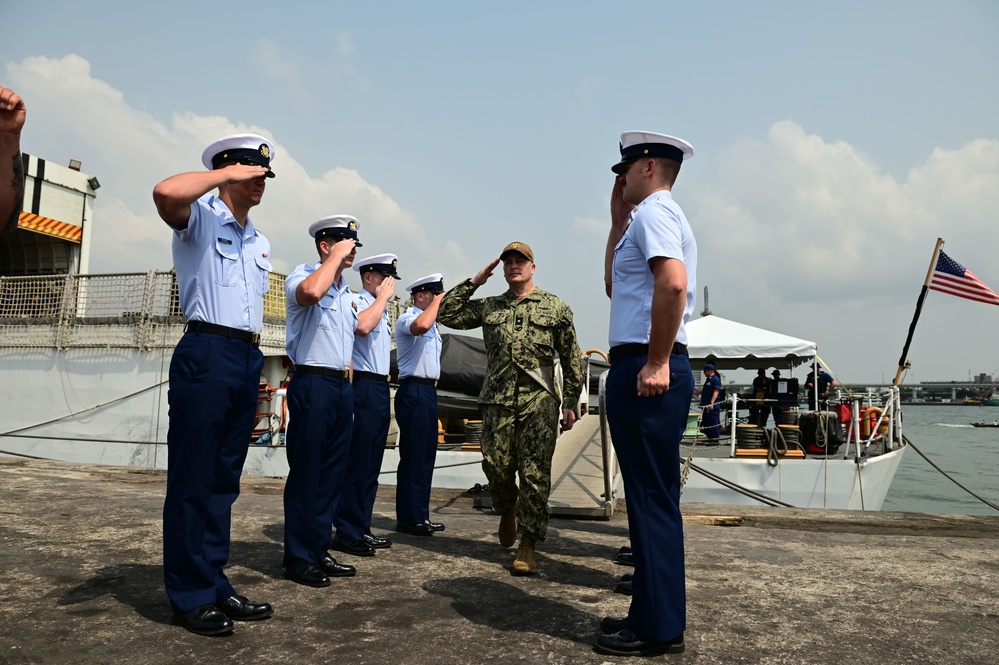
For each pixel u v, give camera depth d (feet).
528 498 13.23
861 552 14.87
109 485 22.62
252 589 11.90
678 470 9.34
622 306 9.53
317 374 13.21
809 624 10.14
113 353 42.34
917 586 12.17
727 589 11.94
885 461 40.70
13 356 43.86
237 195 10.84
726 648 9.17
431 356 18.58
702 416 51.52
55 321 43.45
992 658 8.89
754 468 38.78
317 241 14.44
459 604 11.08
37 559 13.20
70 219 52.65
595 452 32.42
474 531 17.79
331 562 12.92
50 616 10.12
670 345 8.71
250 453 39.99
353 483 15.37
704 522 18.52
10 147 5.20
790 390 53.31
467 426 40.57
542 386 13.88
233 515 18.26
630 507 9.21
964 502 55.62
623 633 9.08
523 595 11.65
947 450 118.62
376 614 10.53
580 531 17.75
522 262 14.69
